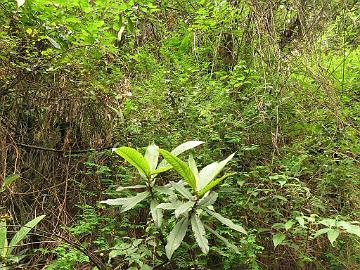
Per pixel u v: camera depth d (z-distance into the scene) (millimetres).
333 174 2824
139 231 2711
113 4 2848
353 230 2014
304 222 2367
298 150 3016
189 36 4105
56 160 3170
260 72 3623
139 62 3695
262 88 3393
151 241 2244
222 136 2982
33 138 3156
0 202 2791
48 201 2984
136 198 1914
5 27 2701
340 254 2648
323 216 2691
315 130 3248
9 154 3018
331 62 3889
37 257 2643
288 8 4254
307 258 2424
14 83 2967
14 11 2684
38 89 3143
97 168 3051
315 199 2596
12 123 3094
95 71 3109
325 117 3373
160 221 1912
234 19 4070
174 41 4219
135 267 2195
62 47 2912
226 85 3678
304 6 4184
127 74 3615
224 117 3039
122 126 3125
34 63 2979
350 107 3617
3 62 2889
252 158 3016
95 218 2676
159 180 2717
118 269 2375
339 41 4234
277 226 2416
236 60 4047
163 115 3043
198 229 1799
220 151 2896
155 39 4410
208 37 4227
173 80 3227
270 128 3127
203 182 1858
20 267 2307
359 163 3006
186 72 3500
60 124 3252
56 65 2965
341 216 2451
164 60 4004
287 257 2674
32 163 3096
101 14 2959
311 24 3934
